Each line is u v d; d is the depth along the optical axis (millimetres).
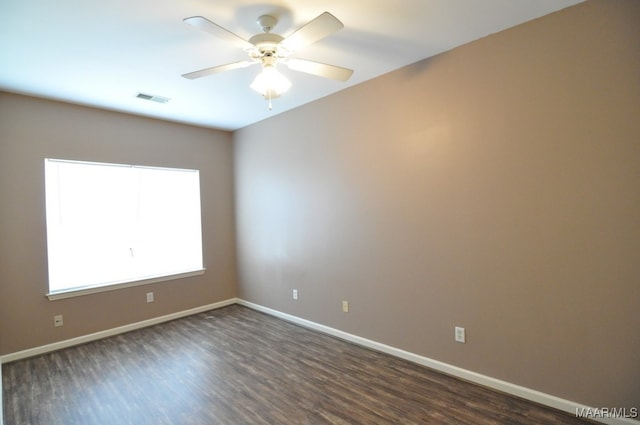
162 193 4195
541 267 2150
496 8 1989
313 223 3637
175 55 2426
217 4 1855
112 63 2535
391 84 2869
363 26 2158
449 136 2537
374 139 3016
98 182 3672
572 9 1988
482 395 2309
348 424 2049
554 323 2113
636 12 1807
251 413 2195
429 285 2697
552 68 2072
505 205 2285
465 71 2436
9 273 3059
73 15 1896
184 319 4152
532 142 2162
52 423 2131
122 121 3779
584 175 1983
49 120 3291
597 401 1974
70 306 3395
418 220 2740
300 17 2025
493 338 2371
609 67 1889
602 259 1939
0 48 2258
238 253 4762
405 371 2684
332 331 3494
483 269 2402
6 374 2781
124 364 2930
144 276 3984
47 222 3293
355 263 3238
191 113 3871
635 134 1825
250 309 4543
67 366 2914
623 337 1886
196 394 2436
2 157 3035
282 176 3998
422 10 1986
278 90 2117
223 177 4723
